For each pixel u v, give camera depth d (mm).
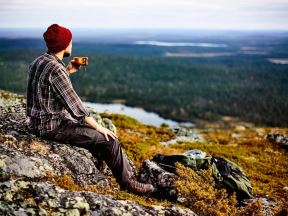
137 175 3225
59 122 2287
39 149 2350
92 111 4348
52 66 2137
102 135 2352
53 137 2289
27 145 2340
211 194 2688
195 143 6957
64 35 2197
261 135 9336
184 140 7328
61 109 2279
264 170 5582
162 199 2781
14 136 2422
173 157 3182
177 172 2893
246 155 6586
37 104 2217
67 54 2320
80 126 2334
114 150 2375
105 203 2031
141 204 2193
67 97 2143
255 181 4746
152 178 2959
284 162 6355
